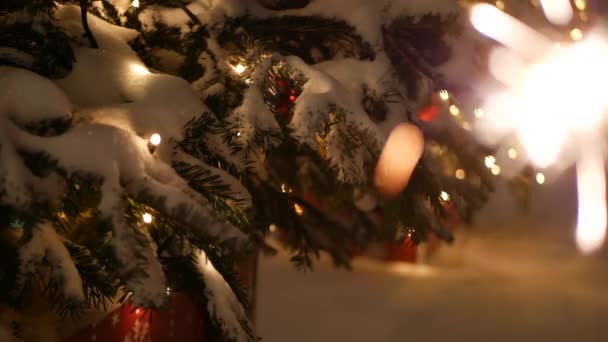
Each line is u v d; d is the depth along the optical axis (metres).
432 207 2.22
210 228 1.38
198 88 1.84
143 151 1.44
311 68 1.83
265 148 1.72
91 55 1.68
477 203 2.52
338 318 4.59
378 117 1.97
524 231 8.18
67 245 1.53
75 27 1.79
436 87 2.14
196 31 1.90
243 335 1.83
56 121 1.44
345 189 2.28
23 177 1.29
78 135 1.39
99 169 1.36
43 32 1.65
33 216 1.29
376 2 2.04
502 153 2.50
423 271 6.18
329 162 1.86
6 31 1.67
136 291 1.32
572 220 8.68
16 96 1.42
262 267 5.89
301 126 1.73
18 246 1.41
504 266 6.74
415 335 4.29
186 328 2.13
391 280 5.71
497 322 4.69
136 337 1.88
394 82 1.97
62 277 1.42
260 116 1.72
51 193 1.36
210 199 1.62
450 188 2.21
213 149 1.72
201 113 1.63
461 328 4.49
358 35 1.98
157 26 1.91
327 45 2.09
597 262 7.23
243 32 1.93
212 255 1.76
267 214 2.52
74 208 1.48
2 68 1.49
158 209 1.38
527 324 4.68
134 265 1.32
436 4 2.03
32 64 1.60
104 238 1.50
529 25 2.66
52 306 1.56
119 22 1.91
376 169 1.95
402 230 2.20
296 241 2.68
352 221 3.03
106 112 1.54
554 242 7.97
